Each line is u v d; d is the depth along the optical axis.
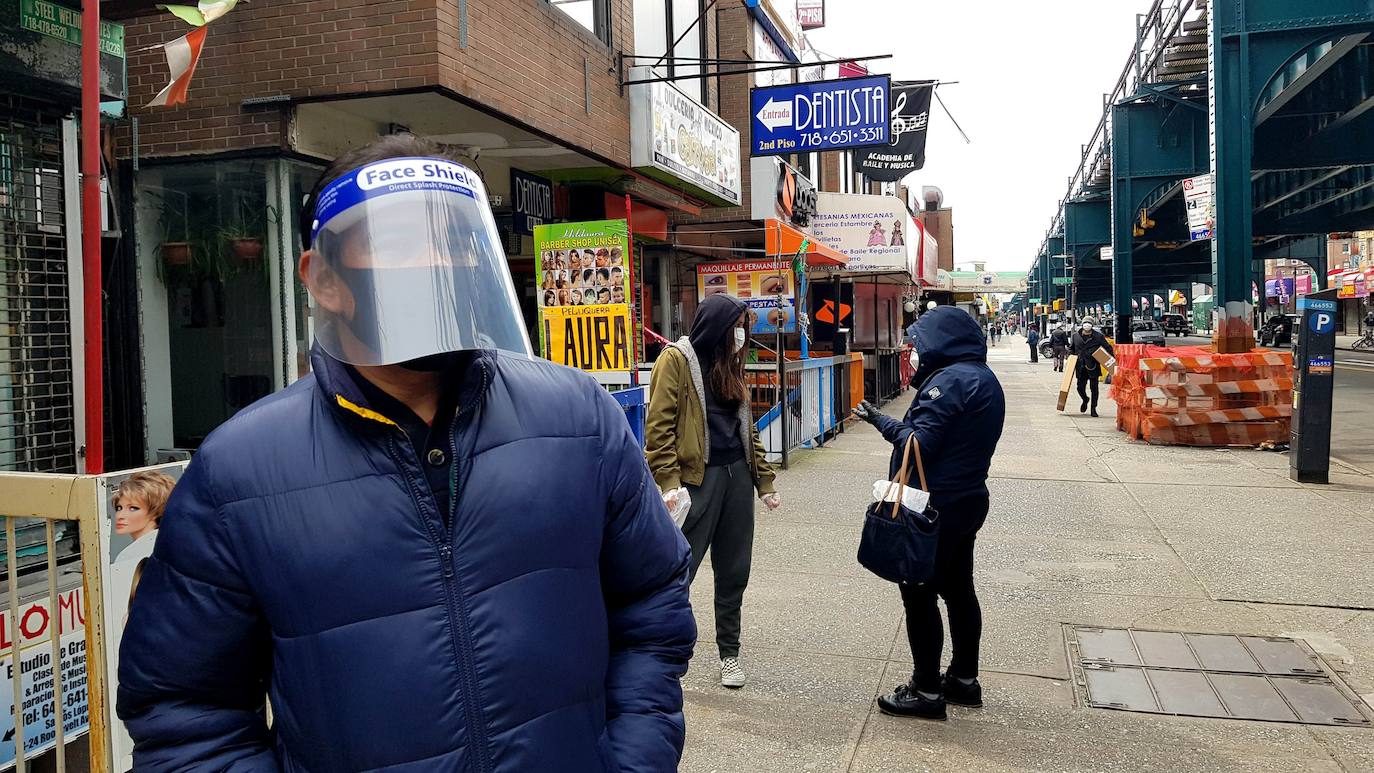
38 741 2.82
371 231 1.33
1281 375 11.98
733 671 4.30
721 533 4.32
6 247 4.20
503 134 7.87
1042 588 5.77
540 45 7.75
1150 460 11.00
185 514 1.35
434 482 1.36
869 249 17.17
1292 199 32.31
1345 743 3.69
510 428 1.42
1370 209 30.47
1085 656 4.64
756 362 12.37
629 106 9.59
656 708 1.55
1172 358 12.30
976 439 3.84
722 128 11.91
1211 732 3.81
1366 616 5.16
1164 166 20.95
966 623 4.04
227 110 6.39
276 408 1.40
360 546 1.31
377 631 1.30
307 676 1.30
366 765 1.29
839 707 4.09
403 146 1.44
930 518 3.76
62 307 4.42
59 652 2.30
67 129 4.45
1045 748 3.68
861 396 15.84
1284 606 5.36
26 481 2.29
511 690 1.33
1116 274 21.47
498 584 1.35
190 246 6.62
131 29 6.46
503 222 9.61
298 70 6.32
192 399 6.76
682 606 1.63
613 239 6.78
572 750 1.38
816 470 10.16
